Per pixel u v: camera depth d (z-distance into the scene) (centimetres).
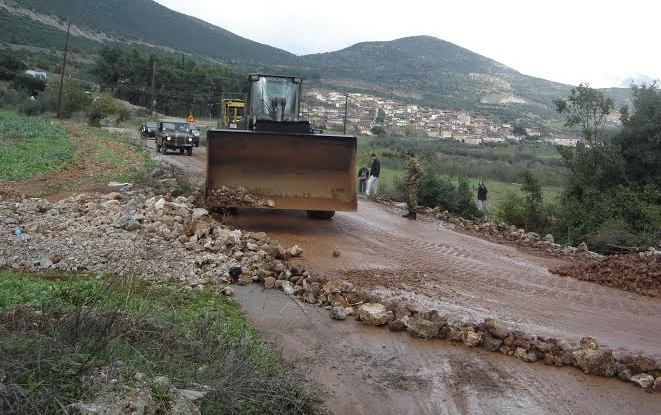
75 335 506
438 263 1256
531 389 699
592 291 1145
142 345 550
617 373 751
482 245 1523
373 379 695
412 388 680
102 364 475
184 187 1736
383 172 3625
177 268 990
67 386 434
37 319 544
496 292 1072
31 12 16650
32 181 1920
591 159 2119
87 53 14025
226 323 759
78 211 1231
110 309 604
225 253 1090
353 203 1468
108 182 1961
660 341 879
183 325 669
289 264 1116
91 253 988
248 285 988
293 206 1447
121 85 9131
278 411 564
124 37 18912
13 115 5491
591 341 786
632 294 1152
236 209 1557
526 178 2173
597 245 1773
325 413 604
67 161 2509
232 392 530
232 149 1443
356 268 1142
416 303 958
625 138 2119
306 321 851
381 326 856
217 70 10069
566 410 656
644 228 1825
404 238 1500
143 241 1068
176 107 9200
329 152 1468
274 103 1714
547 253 1507
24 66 8556
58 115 6072
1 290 703
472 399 665
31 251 976
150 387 468
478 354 788
